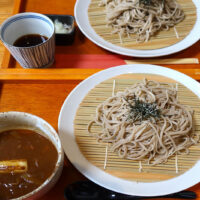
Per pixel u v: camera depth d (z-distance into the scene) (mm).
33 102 331
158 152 288
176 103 316
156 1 417
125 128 301
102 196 253
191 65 371
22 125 255
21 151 248
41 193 216
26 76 344
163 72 342
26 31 361
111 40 388
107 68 369
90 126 305
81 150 284
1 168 238
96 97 325
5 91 340
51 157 244
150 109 292
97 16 416
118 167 272
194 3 430
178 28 401
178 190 246
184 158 278
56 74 347
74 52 392
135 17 409
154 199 256
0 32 325
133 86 331
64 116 303
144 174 266
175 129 305
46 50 333
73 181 270
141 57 381
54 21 404
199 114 312
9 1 448
